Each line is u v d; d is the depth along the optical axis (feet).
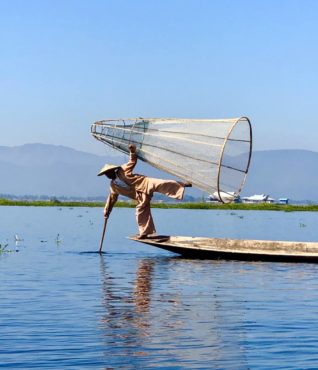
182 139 113.19
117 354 51.06
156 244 113.09
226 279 89.35
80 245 141.28
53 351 51.72
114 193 116.57
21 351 51.67
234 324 60.85
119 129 115.96
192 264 106.32
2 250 126.00
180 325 60.29
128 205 442.91
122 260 111.75
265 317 63.87
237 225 246.47
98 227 212.84
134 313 65.36
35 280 86.89
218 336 56.44
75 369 47.60
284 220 298.35
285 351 52.26
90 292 77.87
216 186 111.14
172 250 113.91
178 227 227.61
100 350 52.06
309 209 459.32
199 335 56.75
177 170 113.80
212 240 115.24
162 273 94.99
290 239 170.91
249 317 63.82
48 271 96.02
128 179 113.60
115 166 113.50
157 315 64.49
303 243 111.75
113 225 228.22
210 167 111.24
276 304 70.79
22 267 100.37
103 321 61.62
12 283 84.23
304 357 50.78
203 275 93.30
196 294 77.10
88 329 58.44
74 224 228.43
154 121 115.85
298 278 90.68
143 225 113.80
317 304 70.85
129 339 55.21
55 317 63.10
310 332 57.93
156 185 112.37
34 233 177.68
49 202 462.60
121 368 47.91
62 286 82.17
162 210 433.48
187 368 48.16
